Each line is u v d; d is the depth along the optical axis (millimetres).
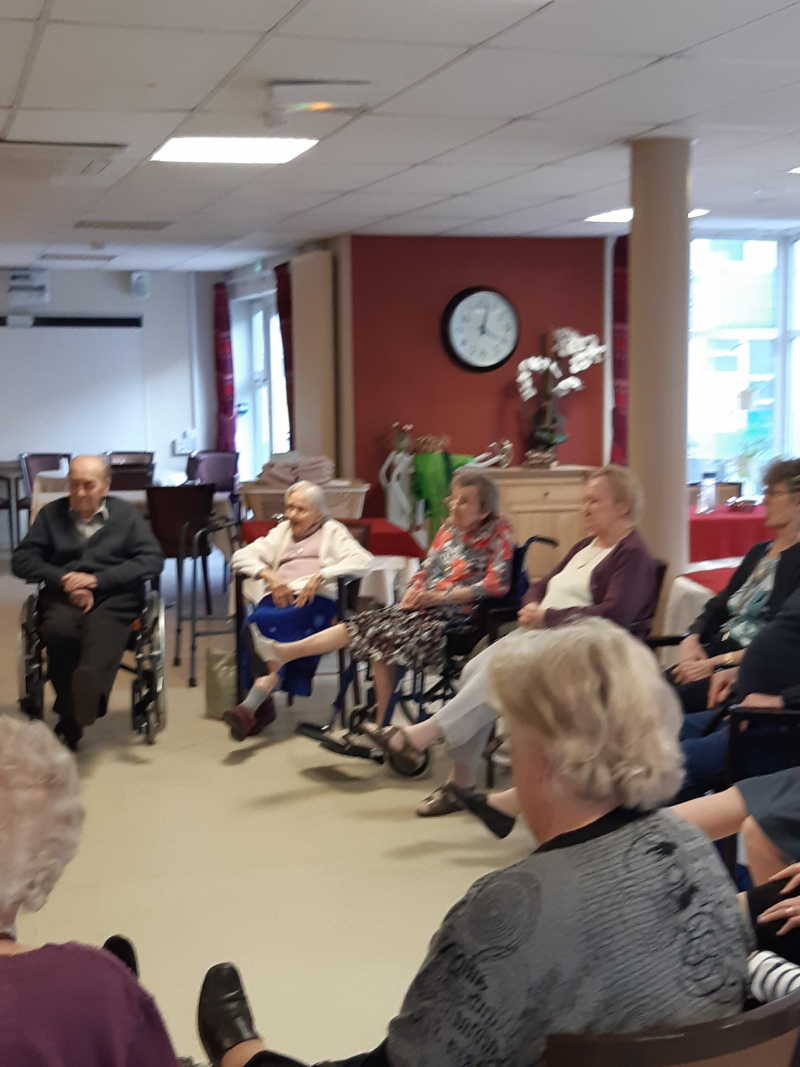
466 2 3215
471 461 7945
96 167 5480
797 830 2023
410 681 5250
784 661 2916
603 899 1219
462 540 4176
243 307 11242
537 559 6887
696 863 1281
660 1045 1078
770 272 9211
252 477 11539
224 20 3342
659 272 5227
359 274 8023
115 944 1512
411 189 6273
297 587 4559
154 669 4367
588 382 8531
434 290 8156
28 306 10750
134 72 3891
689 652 3395
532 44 3646
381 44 3611
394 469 7941
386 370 8125
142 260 9977
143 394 11234
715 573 4613
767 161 5781
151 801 3799
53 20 3316
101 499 4453
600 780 1272
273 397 10844
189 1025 2404
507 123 4738
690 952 1229
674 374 5281
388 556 5676
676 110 4598
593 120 4730
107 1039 1087
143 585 4445
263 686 4270
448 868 3234
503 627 3977
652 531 5312
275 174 5773
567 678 1310
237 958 2707
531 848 3375
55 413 11000
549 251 8328
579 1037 1092
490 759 3877
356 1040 2357
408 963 2680
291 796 3846
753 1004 1367
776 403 9320
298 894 3064
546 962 1190
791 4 3293
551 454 7496
